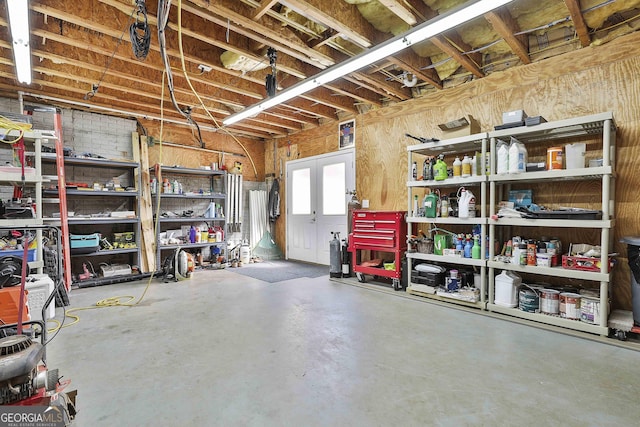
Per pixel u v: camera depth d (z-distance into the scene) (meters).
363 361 2.29
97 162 4.76
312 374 2.11
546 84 3.38
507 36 2.96
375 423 1.62
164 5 1.98
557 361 2.28
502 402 1.79
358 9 2.88
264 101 4.37
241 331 2.86
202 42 3.54
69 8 2.65
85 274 4.69
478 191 3.96
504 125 3.20
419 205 4.48
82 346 2.55
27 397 1.41
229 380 2.04
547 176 2.95
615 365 2.22
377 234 4.44
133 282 4.82
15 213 3.24
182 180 6.27
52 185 4.62
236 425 1.61
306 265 6.28
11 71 3.77
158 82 4.09
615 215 2.99
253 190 7.25
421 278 3.95
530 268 3.06
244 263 6.39
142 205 5.32
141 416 1.68
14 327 1.99
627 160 2.92
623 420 1.63
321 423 1.62
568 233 3.29
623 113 2.94
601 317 2.68
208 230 6.16
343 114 5.66
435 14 2.83
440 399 1.82
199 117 5.82
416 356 2.36
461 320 3.14
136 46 2.36
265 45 3.30
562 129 3.04
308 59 3.45
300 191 6.68
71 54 3.43
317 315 3.30
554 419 1.64
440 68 3.98
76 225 5.04
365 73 3.87
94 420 1.64
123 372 2.14
